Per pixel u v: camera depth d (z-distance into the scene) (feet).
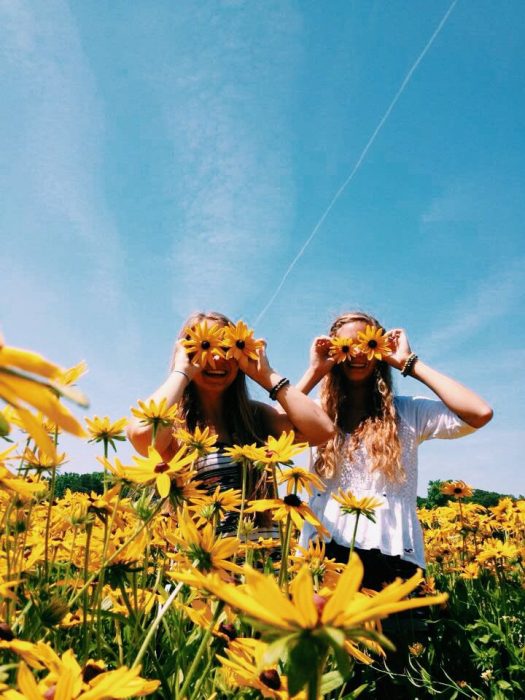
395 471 12.56
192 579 2.50
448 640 11.19
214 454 11.06
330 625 2.30
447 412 13.71
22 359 1.75
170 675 5.26
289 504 7.02
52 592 5.25
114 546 6.35
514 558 15.72
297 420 11.99
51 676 2.90
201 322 13.33
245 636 5.17
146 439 10.32
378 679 9.62
